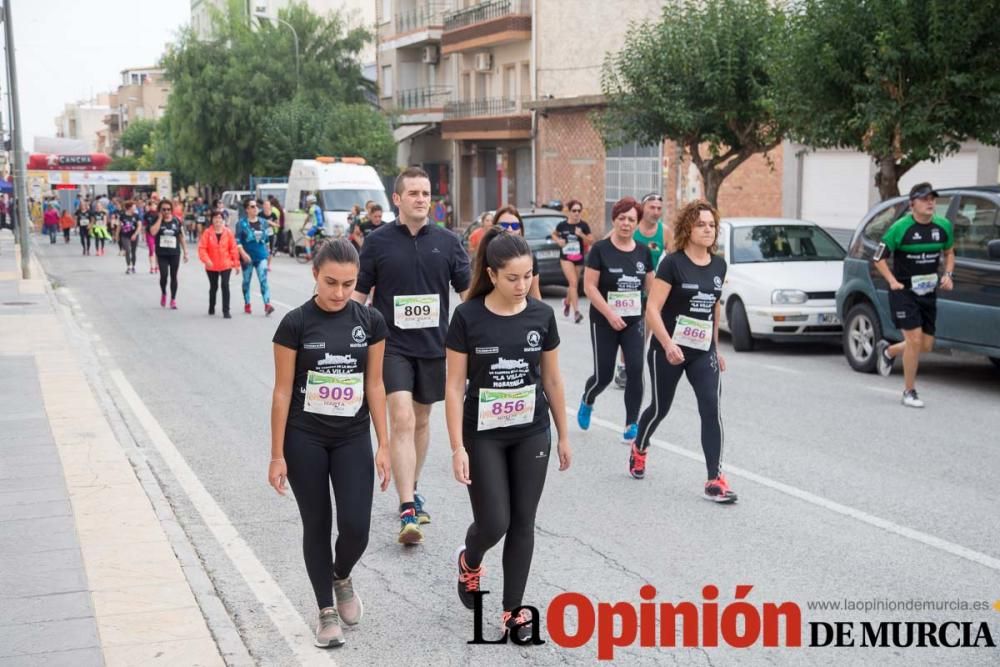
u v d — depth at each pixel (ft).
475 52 137.49
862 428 31.24
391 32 163.02
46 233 199.82
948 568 19.47
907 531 21.61
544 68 118.11
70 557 19.70
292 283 85.51
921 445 29.01
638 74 68.33
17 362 43.73
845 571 19.39
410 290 21.88
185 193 217.97
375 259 21.91
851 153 72.79
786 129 61.16
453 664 15.85
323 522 16.52
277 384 16.29
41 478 25.38
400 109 150.82
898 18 45.24
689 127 66.39
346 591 17.26
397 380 21.65
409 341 22.02
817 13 48.19
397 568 20.16
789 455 28.09
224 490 25.76
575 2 112.68
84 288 83.76
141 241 164.35
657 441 29.99
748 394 36.86
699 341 24.35
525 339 16.21
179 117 160.04
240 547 21.45
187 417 34.32
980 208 36.58
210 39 187.01
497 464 16.35
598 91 110.11
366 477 16.52
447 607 18.17
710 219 24.06
